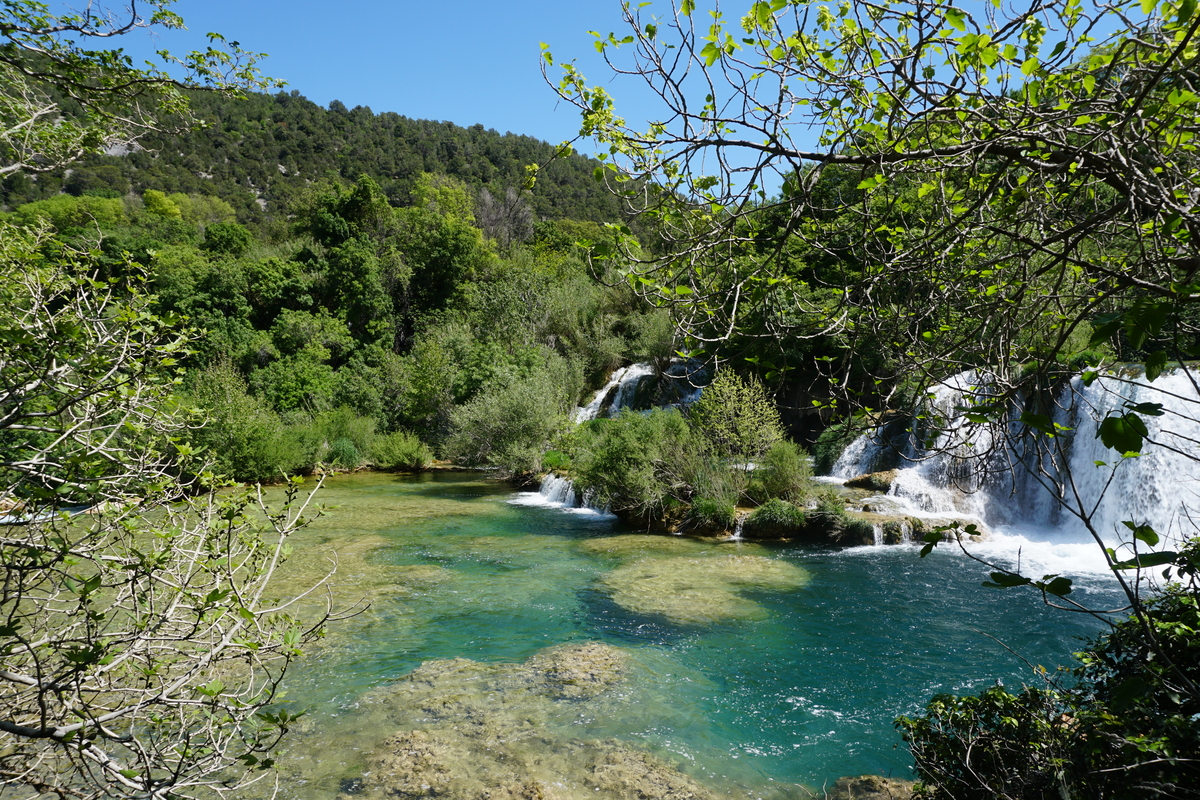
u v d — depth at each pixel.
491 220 72.81
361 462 32.41
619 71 2.58
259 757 6.86
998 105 2.35
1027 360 3.35
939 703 4.71
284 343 43.28
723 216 3.03
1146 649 3.49
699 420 19.92
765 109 2.49
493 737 7.37
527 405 28.38
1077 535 16.02
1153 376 1.76
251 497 3.75
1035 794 3.86
